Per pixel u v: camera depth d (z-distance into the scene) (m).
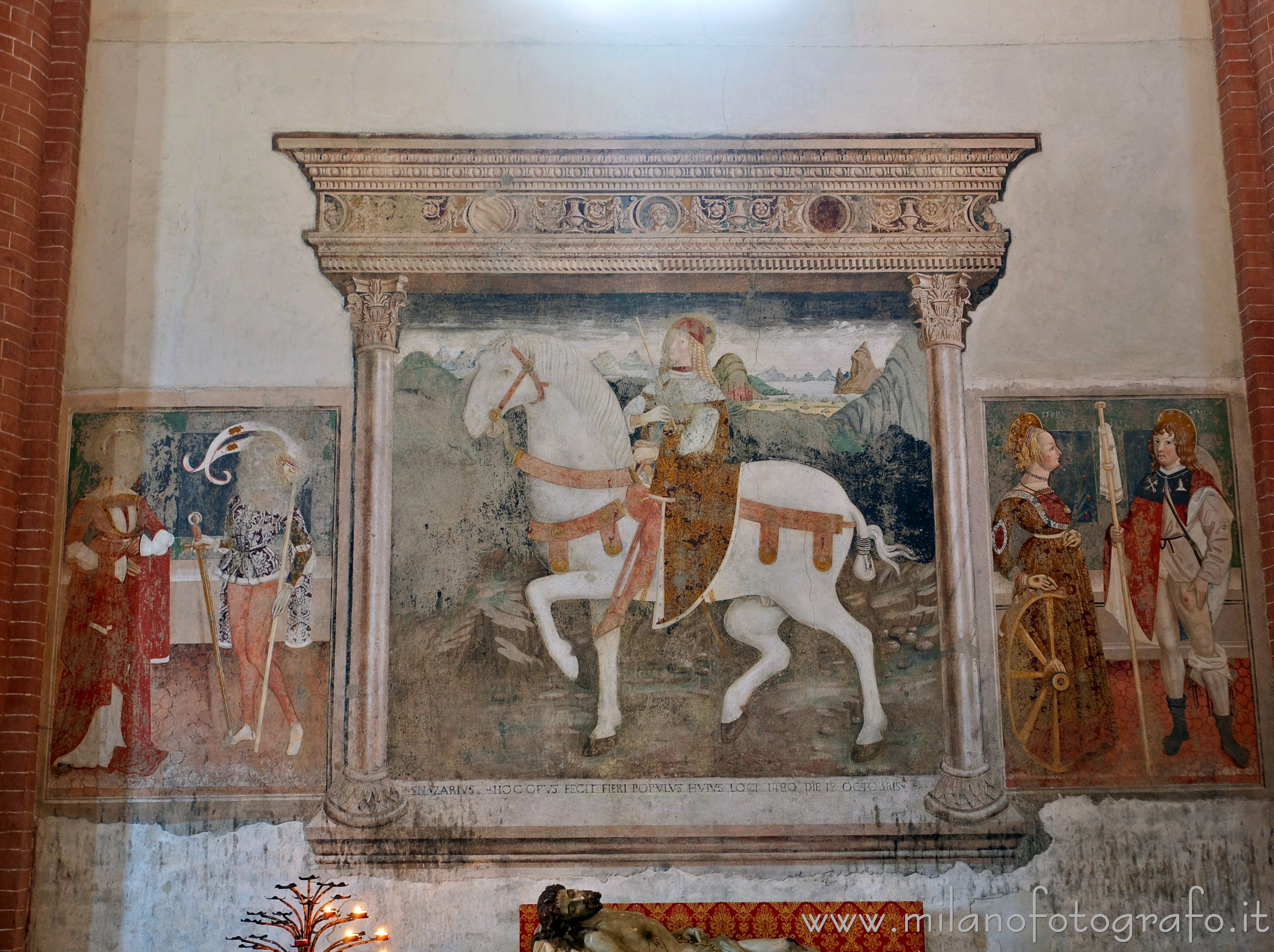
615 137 6.81
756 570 6.39
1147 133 6.89
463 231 6.71
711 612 6.34
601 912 5.51
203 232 6.67
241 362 6.54
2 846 5.87
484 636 6.28
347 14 6.92
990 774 6.16
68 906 5.91
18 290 6.31
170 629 6.23
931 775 6.15
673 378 6.61
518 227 6.73
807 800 6.11
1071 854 6.07
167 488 6.39
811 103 6.88
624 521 6.43
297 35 6.89
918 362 6.62
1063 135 6.88
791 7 7.00
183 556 6.31
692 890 6.00
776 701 6.23
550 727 6.18
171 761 6.09
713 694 6.24
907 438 6.54
